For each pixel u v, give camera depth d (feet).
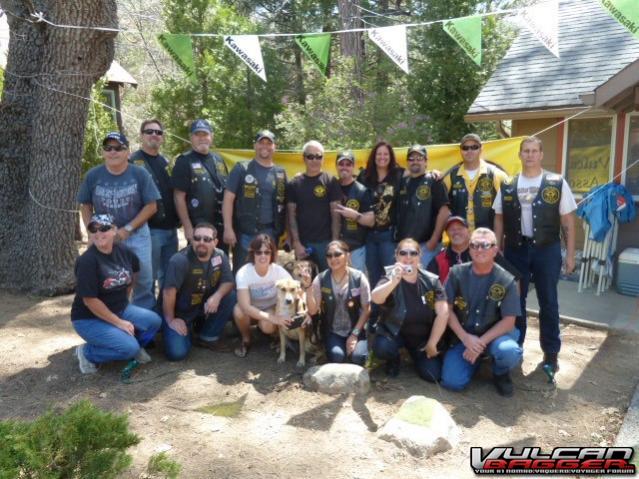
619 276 22.71
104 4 20.34
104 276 13.98
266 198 17.37
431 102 36.68
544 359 15.16
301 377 14.57
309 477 10.36
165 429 12.00
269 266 15.67
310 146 17.31
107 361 14.48
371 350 15.38
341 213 17.24
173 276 15.08
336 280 15.01
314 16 57.93
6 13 21.16
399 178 17.69
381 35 16.81
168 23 37.35
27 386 14.01
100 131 34.17
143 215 15.71
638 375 15.16
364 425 12.21
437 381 14.33
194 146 17.53
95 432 8.30
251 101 38.68
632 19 14.10
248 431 11.95
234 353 16.20
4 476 7.12
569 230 14.76
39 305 20.36
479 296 13.92
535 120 27.25
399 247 13.99
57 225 21.31
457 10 35.91
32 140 21.31
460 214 16.75
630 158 24.73
